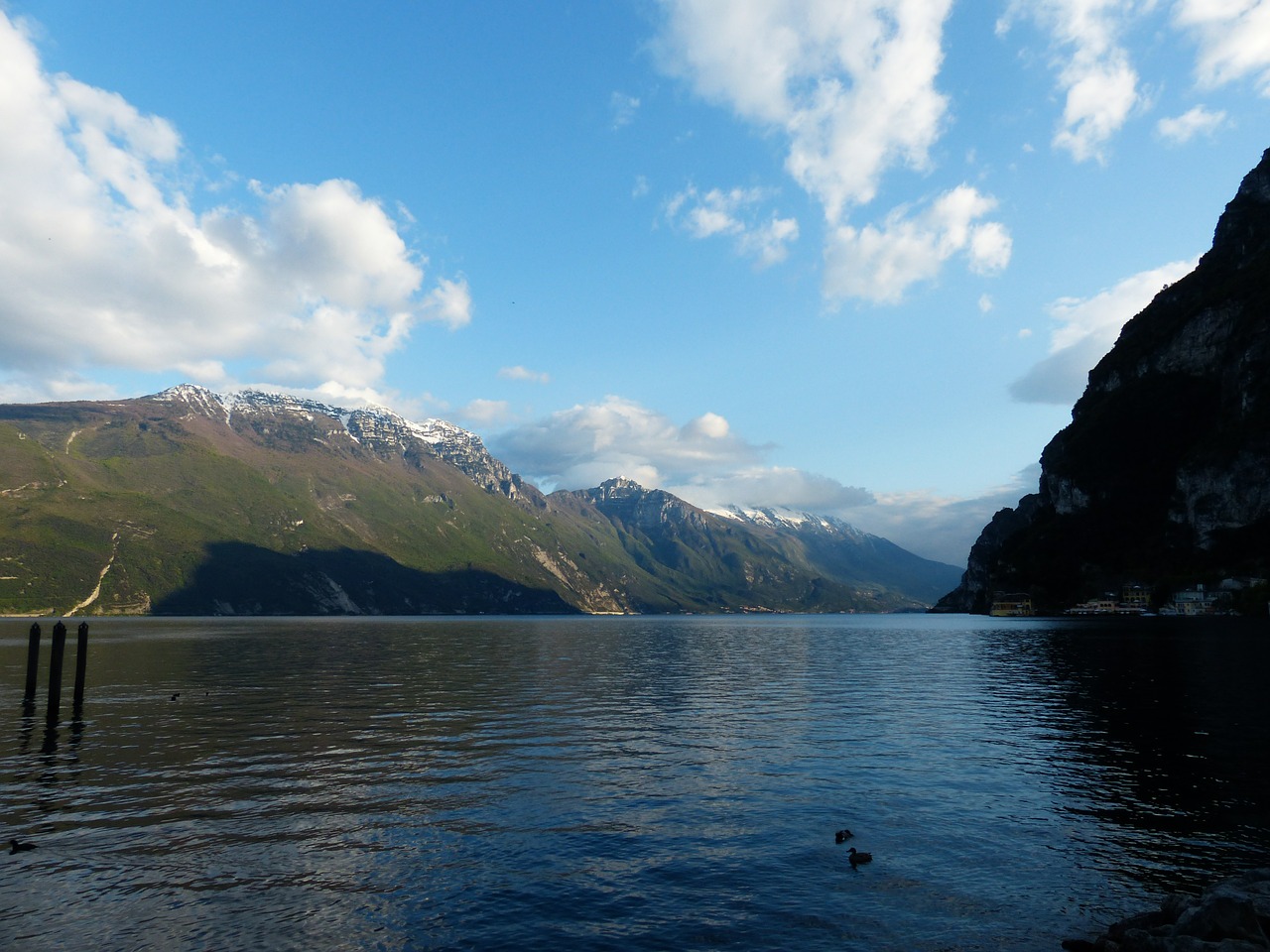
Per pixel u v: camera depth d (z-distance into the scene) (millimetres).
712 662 89000
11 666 78812
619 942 16453
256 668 77000
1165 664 74750
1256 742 36562
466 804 26641
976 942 16516
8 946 16281
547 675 72125
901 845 22438
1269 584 180500
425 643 131250
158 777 30406
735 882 19734
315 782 29609
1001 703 51375
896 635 168875
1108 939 16219
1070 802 26609
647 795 27688
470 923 17391
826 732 40500
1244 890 17547
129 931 17031
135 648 108438
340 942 16516
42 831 23812
